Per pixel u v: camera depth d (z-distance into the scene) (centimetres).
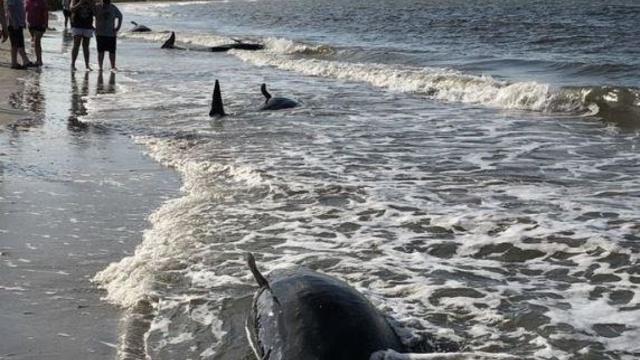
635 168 874
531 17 4075
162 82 1788
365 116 1280
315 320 392
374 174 844
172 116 1280
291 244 607
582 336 436
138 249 606
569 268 544
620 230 618
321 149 988
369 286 516
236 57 2611
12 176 843
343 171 859
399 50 2614
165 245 611
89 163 922
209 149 998
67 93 1552
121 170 892
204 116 1278
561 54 2431
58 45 2797
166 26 4772
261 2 8944
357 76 1900
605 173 849
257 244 609
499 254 575
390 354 387
